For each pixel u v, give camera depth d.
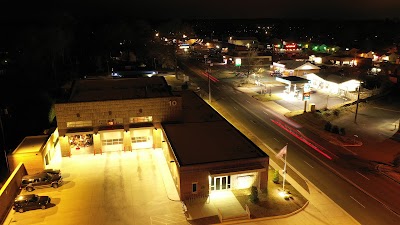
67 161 39.25
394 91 72.81
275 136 47.56
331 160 39.59
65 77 94.50
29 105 67.19
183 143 35.62
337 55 123.25
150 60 124.25
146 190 32.47
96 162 38.91
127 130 41.41
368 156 40.78
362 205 30.08
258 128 51.06
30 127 56.59
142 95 44.28
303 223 27.38
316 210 29.19
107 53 123.50
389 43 191.12
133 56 127.50
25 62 95.75
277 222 27.48
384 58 126.12
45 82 86.50
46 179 32.91
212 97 71.69
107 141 41.69
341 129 48.50
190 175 30.20
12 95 71.62
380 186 33.59
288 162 38.88
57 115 39.59
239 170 30.88
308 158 40.09
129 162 38.84
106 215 28.44
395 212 29.03
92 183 33.91
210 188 31.09
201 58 137.38
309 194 31.75
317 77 79.31
